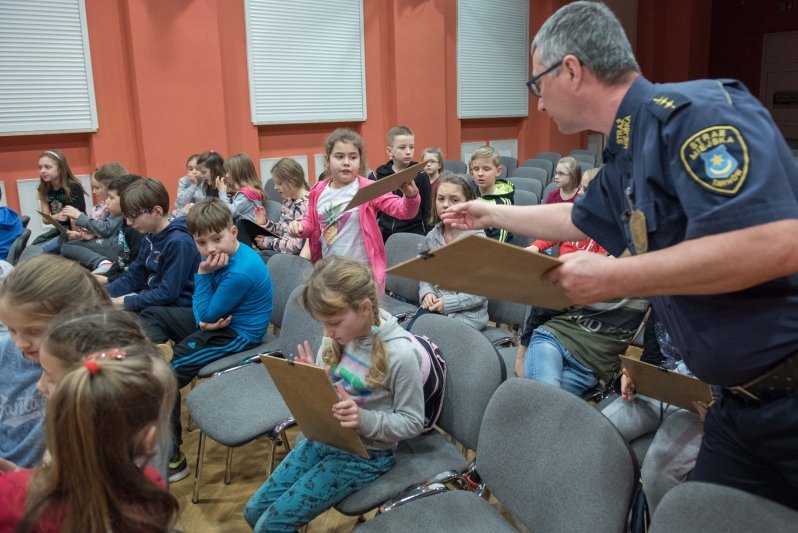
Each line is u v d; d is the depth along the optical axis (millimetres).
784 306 979
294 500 1589
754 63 11430
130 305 2682
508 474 1469
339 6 6379
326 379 1465
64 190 4559
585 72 1128
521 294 1178
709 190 924
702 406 1508
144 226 2793
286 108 6176
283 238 3572
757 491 1138
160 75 5285
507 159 7105
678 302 1067
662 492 1578
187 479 2402
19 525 853
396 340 1674
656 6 9633
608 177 1268
